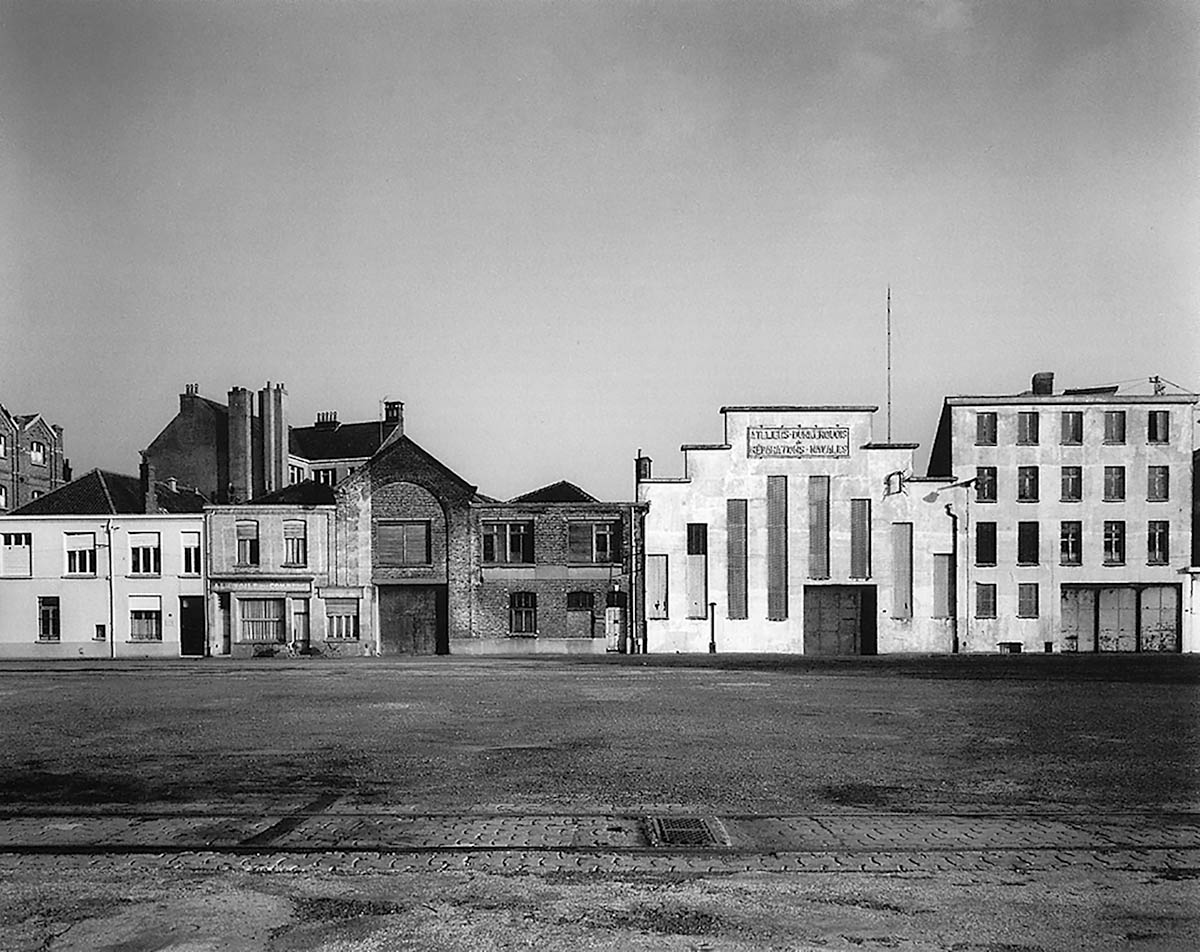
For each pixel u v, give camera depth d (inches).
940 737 713.6
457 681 1234.6
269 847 408.2
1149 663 1610.5
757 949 302.4
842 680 1244.5
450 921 324.5
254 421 2351.1
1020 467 2017.7
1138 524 2006.6
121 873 373.7
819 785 538.9
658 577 1978.3
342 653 1974.7
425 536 2009.1
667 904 340.8
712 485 1989.4
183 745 680.4
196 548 2023.9
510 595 1984.5
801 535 1980.8
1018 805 492.4
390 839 422.0
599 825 447.5
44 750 660.1
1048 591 1996.8
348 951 300.7
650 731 745.6
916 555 1979.6
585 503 1984.5
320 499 2044.8
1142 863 389.4
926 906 339.0
